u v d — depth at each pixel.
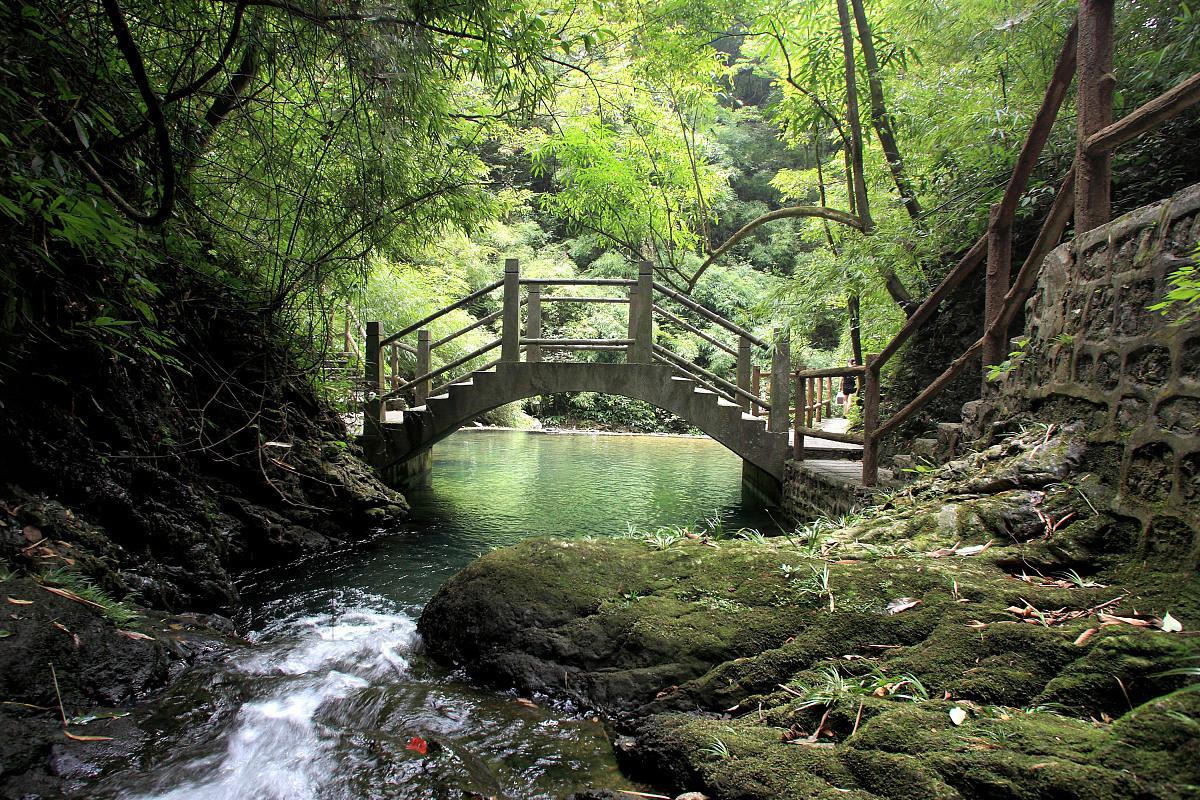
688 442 14.06
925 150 4.97
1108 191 2.50
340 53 2.89
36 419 2.76
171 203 2.15
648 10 5.95
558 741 1.99
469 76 3.96
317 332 4.95
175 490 3.54
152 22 2.58
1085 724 1.38
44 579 2.33
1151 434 1.94
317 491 4.99
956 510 2.53
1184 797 1.10
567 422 18.03
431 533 5.38
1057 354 2.59
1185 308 1.83
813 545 2.72
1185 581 1.71
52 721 1.88
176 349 3.62
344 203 4.04
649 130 6.86
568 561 2.70
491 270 17.70
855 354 6.55
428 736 2.00
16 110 1.91
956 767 1.31
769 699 1.86
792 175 8.51
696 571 2.54
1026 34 4.05
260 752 1.91
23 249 2.22
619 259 17.50
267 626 3.23
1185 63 3.12
